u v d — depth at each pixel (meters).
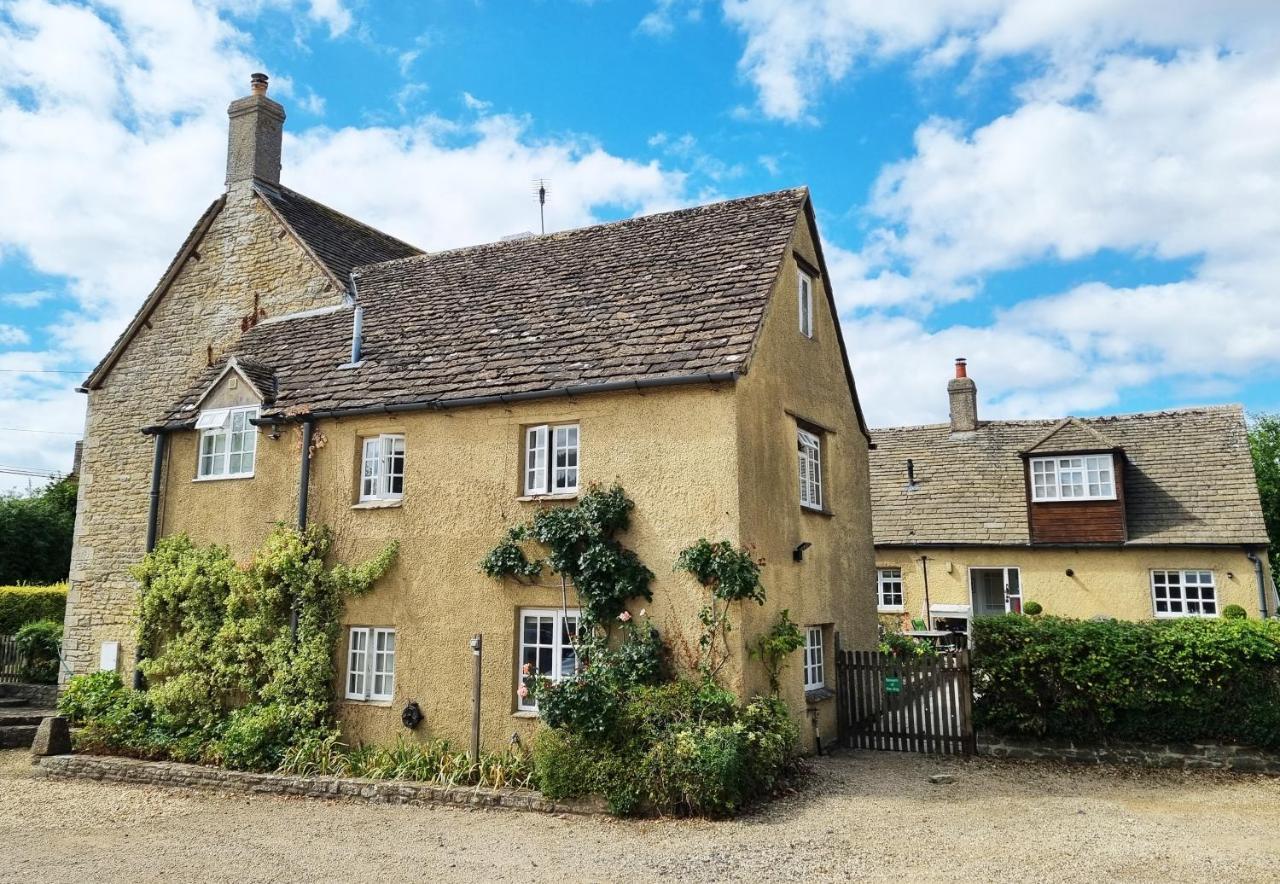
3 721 15.65
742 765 9.38
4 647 19.98
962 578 23.70
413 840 8.93
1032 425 26.31
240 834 9.34
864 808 9.47
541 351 12.80
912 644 16.19
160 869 8.16
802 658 12.30
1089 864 7.61
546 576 11.59
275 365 15.52
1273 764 10.95
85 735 13.41
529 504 11.91
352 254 19.31
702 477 10.93
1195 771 11.09
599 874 7.66
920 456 26.78
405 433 13.05
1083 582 22.42
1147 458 23.61
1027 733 12.08
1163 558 21.66
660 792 9.27
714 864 7.78
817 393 14.27
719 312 12.10
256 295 18.23
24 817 10.23
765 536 11.48
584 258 15.33
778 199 14.59
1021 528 23.38
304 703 12.48
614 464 11.48
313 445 13.62
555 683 10.74
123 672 17.38
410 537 12.66
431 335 14.55
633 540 11.20
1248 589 20.72
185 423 14.87
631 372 11.46
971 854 7.92
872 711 12.98
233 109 19.42
